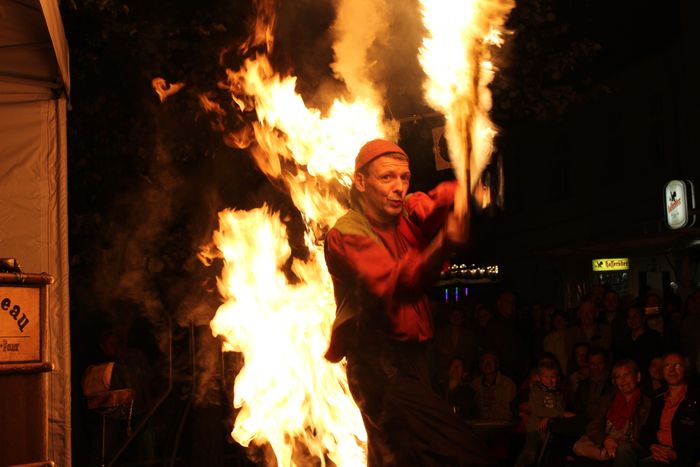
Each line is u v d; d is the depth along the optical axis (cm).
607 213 2391
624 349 1075
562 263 2420
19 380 379
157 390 895
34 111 643
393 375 315
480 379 977
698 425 754
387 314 308
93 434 809
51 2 522
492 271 2670
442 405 317
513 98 1301
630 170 2269
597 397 890
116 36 1027
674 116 2050
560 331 1133
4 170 636
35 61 616
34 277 385
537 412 904
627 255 2041
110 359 884
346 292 318
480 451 315
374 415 318
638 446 795
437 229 322
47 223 643
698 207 1909
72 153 1071
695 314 1041
